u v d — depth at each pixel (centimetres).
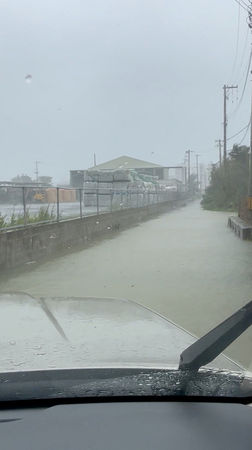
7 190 1201
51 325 246
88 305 304
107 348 216
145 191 3397
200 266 1116
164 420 170
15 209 1234
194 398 189
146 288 877
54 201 1514
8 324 246
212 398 189
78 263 1188
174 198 5288
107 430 162
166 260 1219
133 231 2105
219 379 195
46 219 1439
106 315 275
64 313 275
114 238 1802
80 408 178
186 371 194
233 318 200
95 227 1838
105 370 191
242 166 4494
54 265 1160
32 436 158
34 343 218
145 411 177
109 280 959
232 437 161
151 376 189
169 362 204
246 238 1689
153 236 1861
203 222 2667
